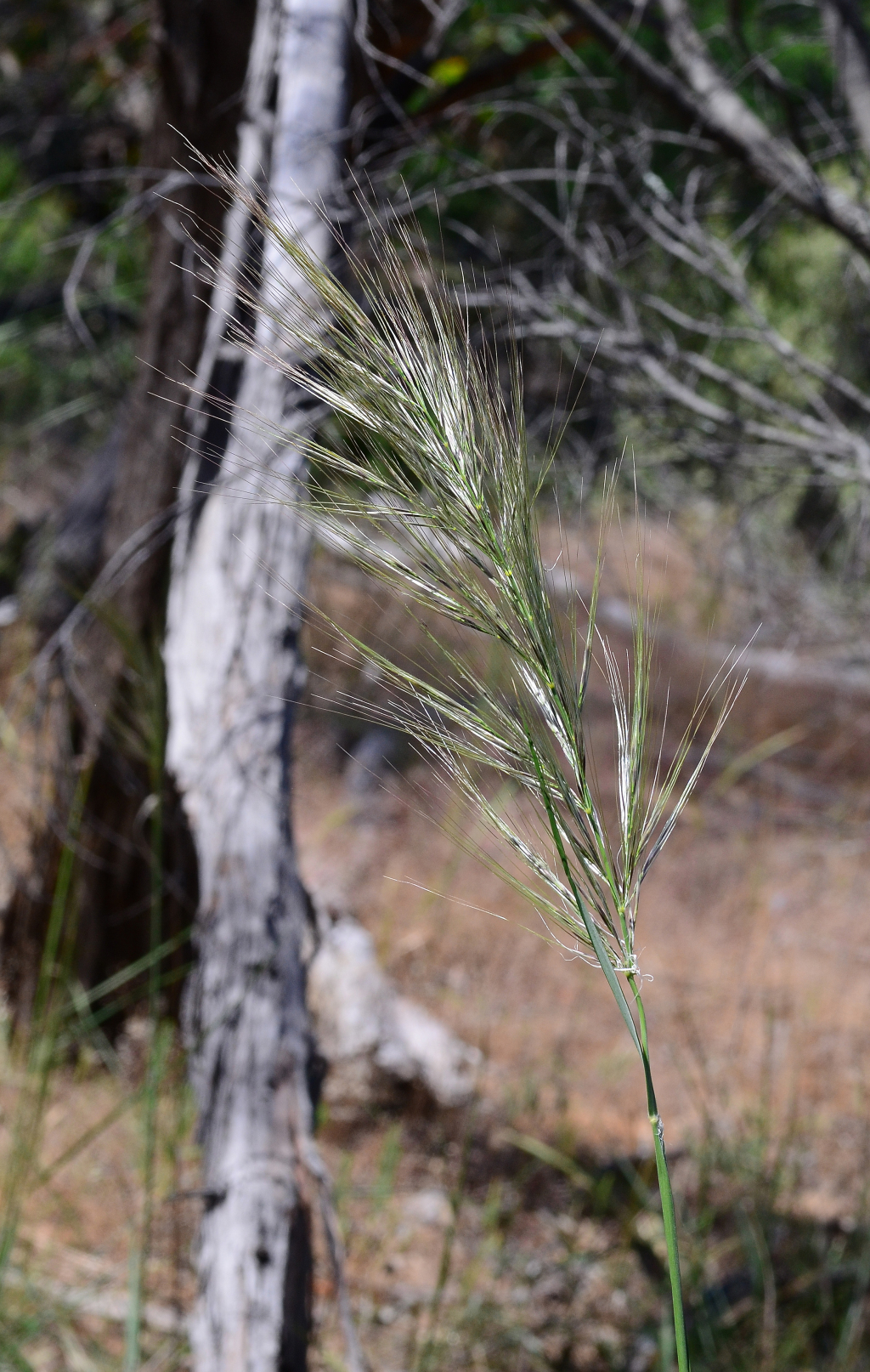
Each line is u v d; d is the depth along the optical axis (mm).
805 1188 3721
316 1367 2510
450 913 5445
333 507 876
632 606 927
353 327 854
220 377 2346
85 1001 2730
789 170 3127
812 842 6738
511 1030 4738
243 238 1615
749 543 4383
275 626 2244
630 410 3549
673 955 5730
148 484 3525
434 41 3598
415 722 900
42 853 3861
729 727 7383
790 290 4559
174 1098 2854
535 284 4309
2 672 4465
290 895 2090
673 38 3234
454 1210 2729
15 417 5539
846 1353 2850
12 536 6113
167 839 3543
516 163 4641
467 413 863
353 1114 3994
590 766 940
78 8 5230
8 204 3234
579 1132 4109
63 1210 2803
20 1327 2434
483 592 853
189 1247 2842
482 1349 2893
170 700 2299
